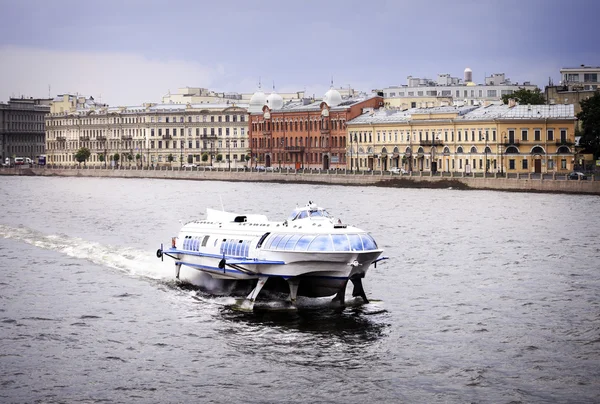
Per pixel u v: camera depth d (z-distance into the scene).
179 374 39.19
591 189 130.38
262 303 50.50
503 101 192.88
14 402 36.28
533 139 156.62
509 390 37.12
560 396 36.50
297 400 36.38
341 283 48.75
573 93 199.88
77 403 36.16
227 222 54.28
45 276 59.16
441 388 37.41
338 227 49.62
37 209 115.81
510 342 43.12
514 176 145.00
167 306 50.34
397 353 41.69
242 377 38.78
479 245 74.31
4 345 43.25
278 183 182.12
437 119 169.25
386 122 180.88
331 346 42.81
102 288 55.06
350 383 38.06
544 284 56.44
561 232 82.69
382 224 91.44
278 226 51.16
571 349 41.97
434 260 65.94
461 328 45.56
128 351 42.25
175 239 57.66
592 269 61.81
